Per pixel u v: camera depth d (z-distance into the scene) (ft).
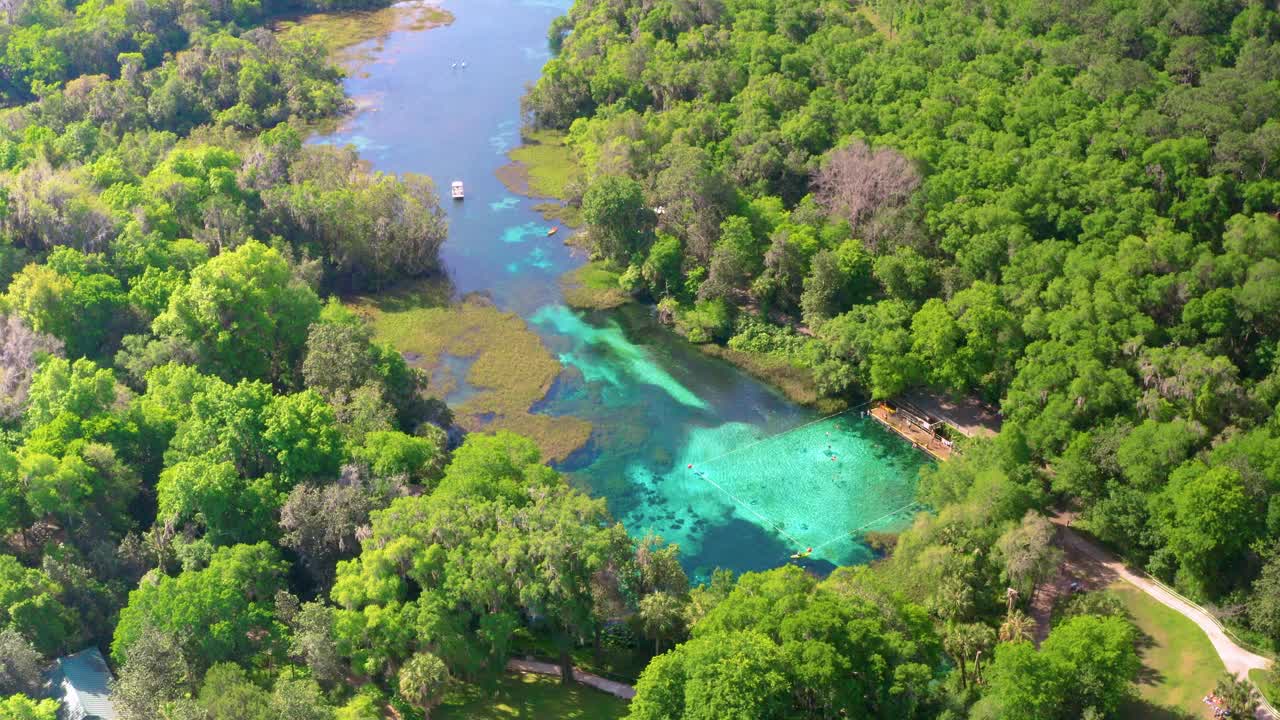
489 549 505.25
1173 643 518.37
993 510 550.77
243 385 609.42
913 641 462.19
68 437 578.66
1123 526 562.25
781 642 463.42
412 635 485.56
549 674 518.37
